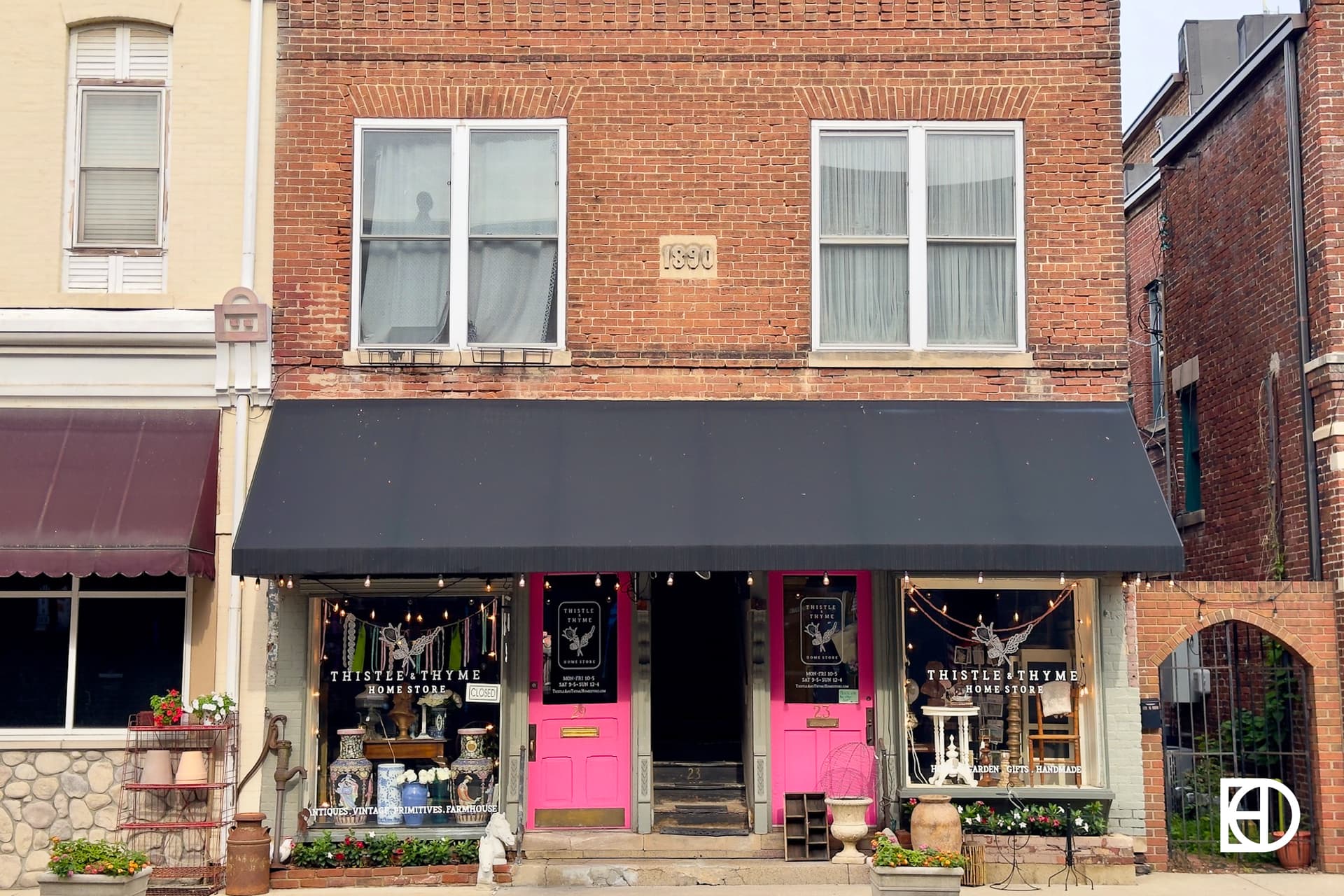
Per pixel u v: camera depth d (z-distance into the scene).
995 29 12.32
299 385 11.87
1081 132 12.26
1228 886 11.01
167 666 11.65
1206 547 15.68
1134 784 11.63
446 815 11.61
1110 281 12.13
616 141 12.21
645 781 11.78
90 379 11.83
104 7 12.16
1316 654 11.90
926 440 11.56
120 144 12.23
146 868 10.10
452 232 12.16
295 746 11.47
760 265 12.13
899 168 12.34
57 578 11.70
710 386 12.00
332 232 12.05
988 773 11.73
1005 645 11.88
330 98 12.19
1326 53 12.56
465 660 11.77
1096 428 11.73
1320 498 12.41
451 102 12.22
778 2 12.31
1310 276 12.67
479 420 11.68
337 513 10.89
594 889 10.79
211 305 11.98
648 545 10.70
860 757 11.91
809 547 10.73
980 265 12.29
